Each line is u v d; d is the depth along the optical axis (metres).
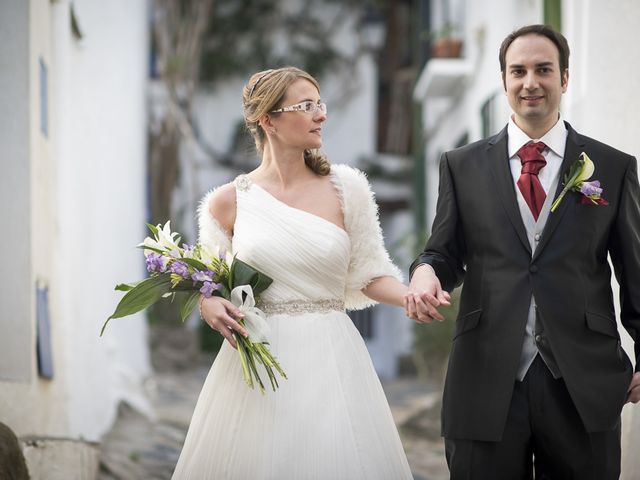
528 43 4.73
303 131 5.04
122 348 13.63
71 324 8.85
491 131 12.04
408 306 4.73
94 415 10.30
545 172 4.84
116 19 13.26
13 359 6.86
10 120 7.00
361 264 5.21
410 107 25.19
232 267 4.95
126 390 12.92
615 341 4.75
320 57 24.78
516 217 4.76
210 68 24.23
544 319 4.64
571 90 7.64
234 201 5.23
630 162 4.85
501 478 4.73
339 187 5.18
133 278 14.52
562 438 4.66
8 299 6.88
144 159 16.42
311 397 4.89
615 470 4.72
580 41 7.61
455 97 15.88
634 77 6.48
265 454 4.83
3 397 6.29
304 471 4.79
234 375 5.04
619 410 4.65
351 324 5.16
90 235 10.73
